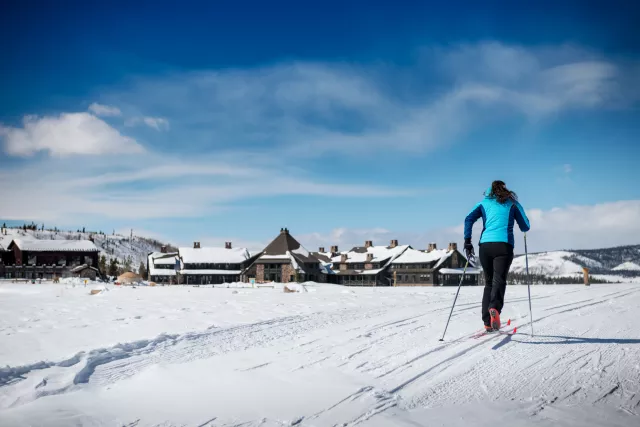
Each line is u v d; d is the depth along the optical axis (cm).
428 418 389
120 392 482
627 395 454
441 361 583
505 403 430
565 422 379
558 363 573
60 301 2075
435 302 1407
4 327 1005
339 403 426
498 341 695
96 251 11125
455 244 9544
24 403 452
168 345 721
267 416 393
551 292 1792
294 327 882
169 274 10175
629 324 852
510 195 718
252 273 8900
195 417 394
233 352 664
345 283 9981
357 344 695
